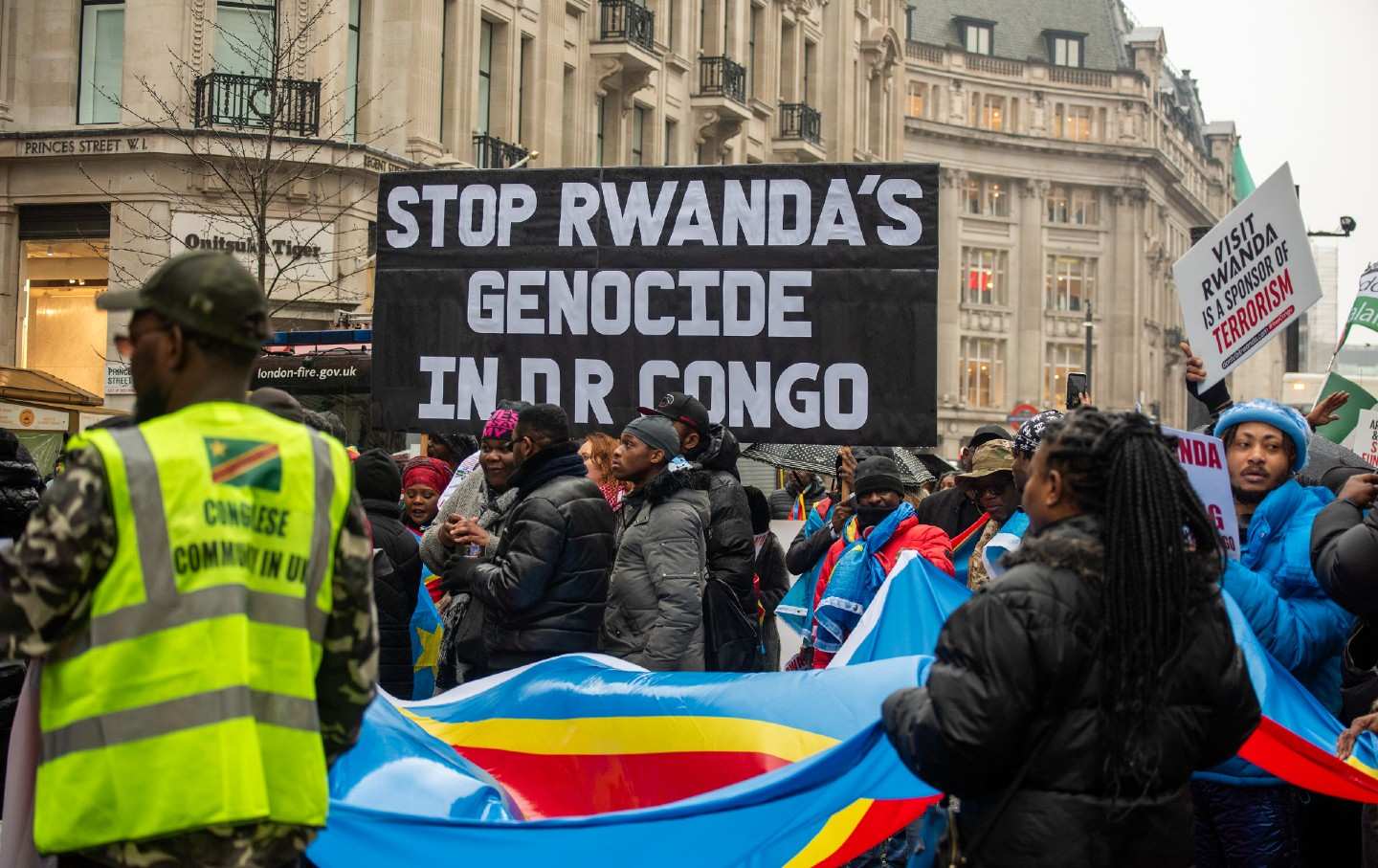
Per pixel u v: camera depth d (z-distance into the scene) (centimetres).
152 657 331
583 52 3612
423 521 924
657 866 478
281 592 347
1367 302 1000
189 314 348
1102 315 9388
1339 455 765
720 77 4147
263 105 2734
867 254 814
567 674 629
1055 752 357
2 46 2792
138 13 2719
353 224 2755
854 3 5194
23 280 2809
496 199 859
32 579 323
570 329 848
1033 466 383
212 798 328
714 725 581
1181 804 370
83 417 2217
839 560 835
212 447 343
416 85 2967
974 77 9012
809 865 507
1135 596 358
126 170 2703
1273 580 573
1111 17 9694
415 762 531
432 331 866
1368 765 552
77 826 328
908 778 472
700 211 834
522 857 479
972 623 357
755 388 826
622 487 866
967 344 8962
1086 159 9262
